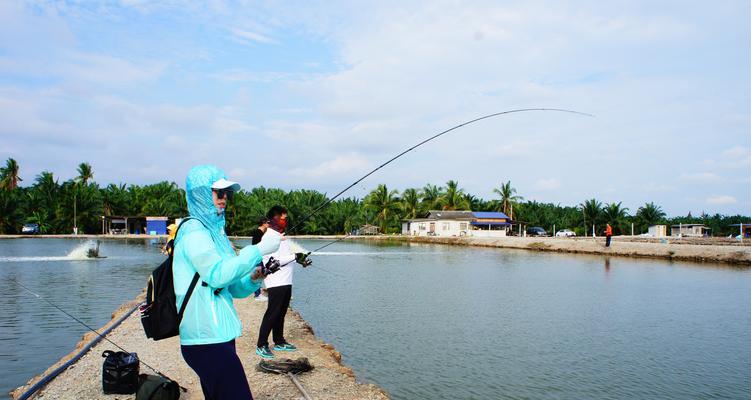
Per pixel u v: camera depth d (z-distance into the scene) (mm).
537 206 92000
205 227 3145
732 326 12969
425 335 11492
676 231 70938
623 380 8680
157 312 3049
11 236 62062
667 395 8047
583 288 19766
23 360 8531
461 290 18891
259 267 3443
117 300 14930
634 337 11680
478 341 11031
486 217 74188
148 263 27719
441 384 8305
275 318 6676
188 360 3119
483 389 8133
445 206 83125
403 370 9000
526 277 23547
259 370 6215
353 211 81312
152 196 76750
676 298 17453
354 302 15797
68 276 21422
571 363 9562
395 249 48875
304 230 77125
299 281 21516
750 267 29016
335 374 6312
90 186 73812
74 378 5859
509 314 14164
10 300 14820
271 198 78000
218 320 3066
